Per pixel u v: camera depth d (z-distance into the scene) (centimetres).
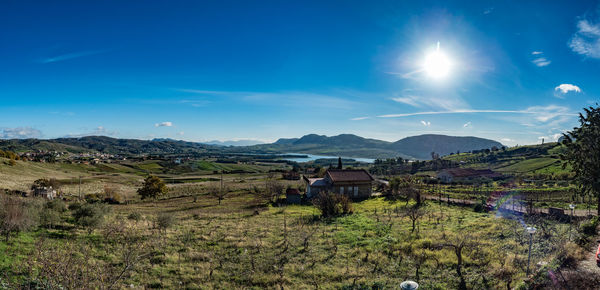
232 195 7475
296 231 2909
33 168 11669
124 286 1577
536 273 1445
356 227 3061
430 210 4097
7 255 1706
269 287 1658
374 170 17325
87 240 2303
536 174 11169
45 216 2598
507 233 2497
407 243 2319
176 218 3797
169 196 7788
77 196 7175
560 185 7506
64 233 2431
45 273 1253
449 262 1886
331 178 6322
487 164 18838
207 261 2062
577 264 1534
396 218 3475
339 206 4119
